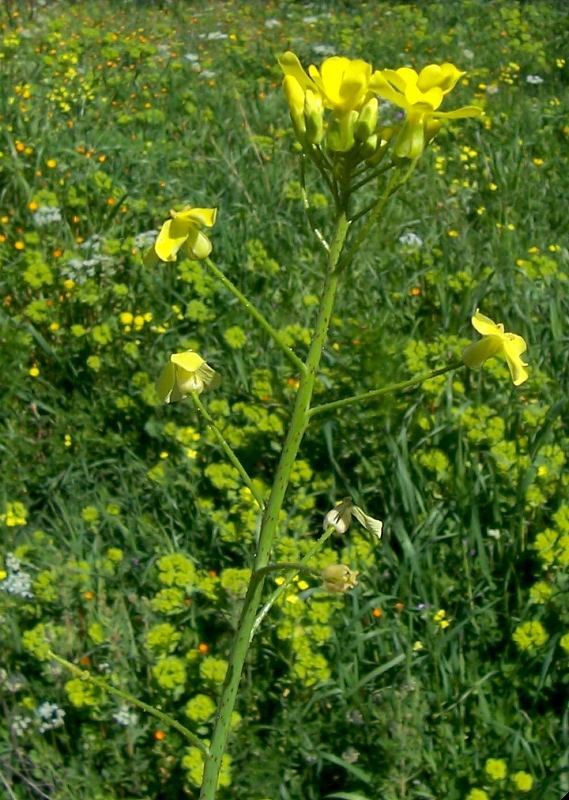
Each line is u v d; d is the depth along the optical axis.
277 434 4.35
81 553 3.87
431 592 3.79
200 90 9.26
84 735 3.20
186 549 4.00
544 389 4.75
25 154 6.65
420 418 4.43
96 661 3.41
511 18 13.23
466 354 2.23
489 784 3.06
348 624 3.58
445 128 8.11
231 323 5.10
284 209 6.63
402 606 3.70
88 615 3.54
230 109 8.68
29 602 3.59
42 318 5.03
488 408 4.38
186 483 4.20
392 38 12.29
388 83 2.09
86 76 8.89
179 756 3.17
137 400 4.63
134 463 4.38
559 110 9.03
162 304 5.23
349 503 2.40
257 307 5.34
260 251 5.56
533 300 5.55
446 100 9.33
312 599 3.47
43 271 5.19
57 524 4.06
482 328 2.21
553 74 10.79
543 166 7.70
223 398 4.75
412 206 6.68
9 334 4.79
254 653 3.40
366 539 4.02
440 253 5.87
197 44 11.78
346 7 14.79
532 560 3.90
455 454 4.33
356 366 4.55
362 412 4.39
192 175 6.92
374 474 4.29
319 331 2.29
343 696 3.33
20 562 3.70
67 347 4.95
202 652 3.42
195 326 5.19
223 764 3.04
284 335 4.86
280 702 3.36
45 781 3.14
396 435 4.38
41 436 4.70
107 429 4.59
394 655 3.52
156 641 3.34
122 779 3.14
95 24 12.64
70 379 4.89
